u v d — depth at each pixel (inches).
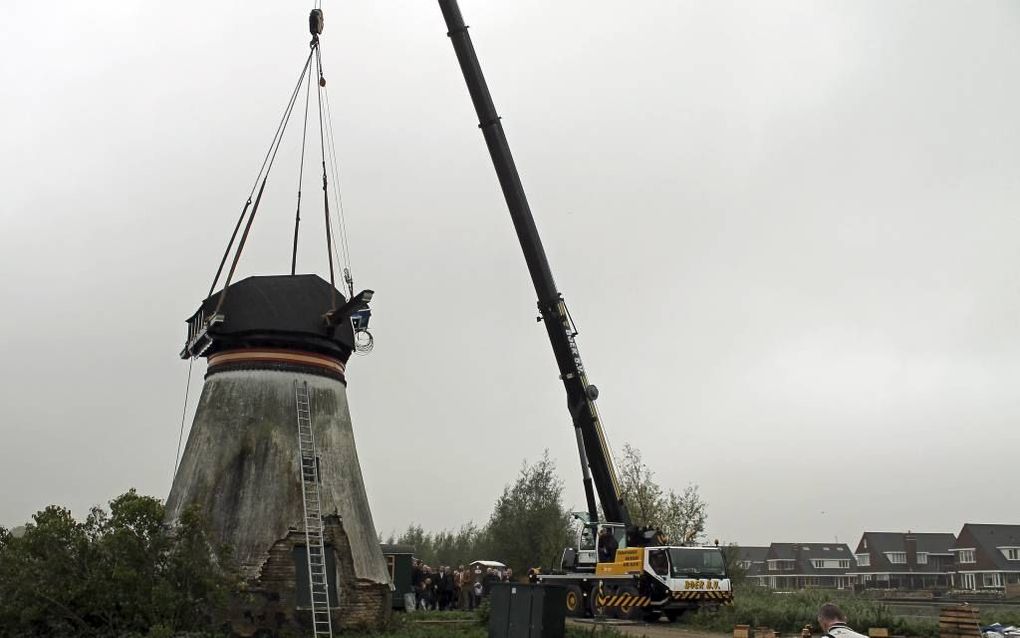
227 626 771.4
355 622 843.4
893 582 3855.8
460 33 1181.7
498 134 1173.1
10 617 714.2
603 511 1176.8
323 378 900.6
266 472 842.8
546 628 773.3
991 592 2896.2
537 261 1160.8
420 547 2819.9
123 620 729.0
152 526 735.7
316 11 975.0
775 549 4266.7
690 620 1102.4
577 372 1155.3
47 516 727.1
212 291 900.6
